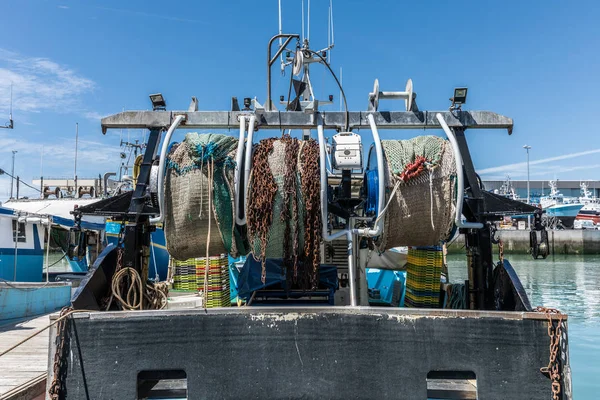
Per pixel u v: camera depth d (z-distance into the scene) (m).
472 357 3.22
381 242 4.11
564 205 61.34
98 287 3.96
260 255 3.93
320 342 3.29
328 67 4.84
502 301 3.84
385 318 3.28
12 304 12.13
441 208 3.88
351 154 4.03
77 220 4.31
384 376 3.26
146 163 4.26
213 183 3.79
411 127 4.59
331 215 4.95
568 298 22.09
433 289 5.34
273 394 3.28
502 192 66.69
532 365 3.19
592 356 11.62
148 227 4.43
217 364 3.29
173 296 9.77
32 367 7.84
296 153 3.87
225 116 4.55
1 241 15.25
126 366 3.29
